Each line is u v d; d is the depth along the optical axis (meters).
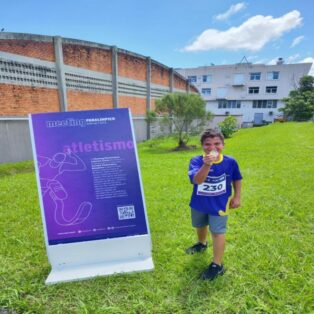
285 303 1.94
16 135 9.16
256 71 36.91
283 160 7.53
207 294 2.06
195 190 2.39
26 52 9.34
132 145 2.60
